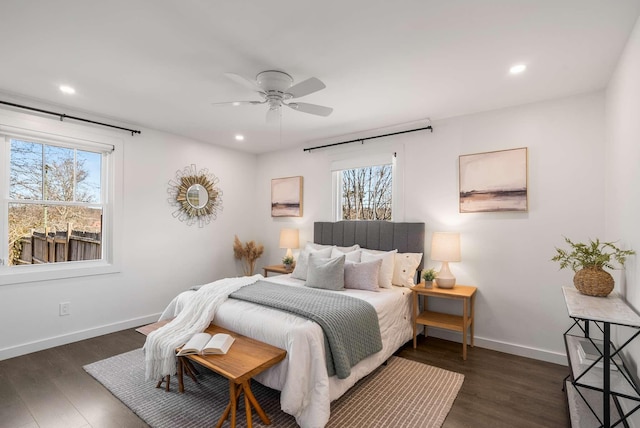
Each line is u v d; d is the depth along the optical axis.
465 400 2.36
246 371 1.84
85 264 3.60
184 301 2.87
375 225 4.00
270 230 5.34
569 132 2.95
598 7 1.72
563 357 2.94
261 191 5.49
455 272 3.52
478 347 3.36
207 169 4.78
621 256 2.09
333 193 4.57
